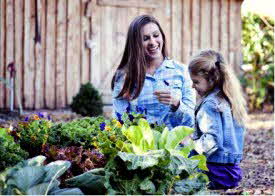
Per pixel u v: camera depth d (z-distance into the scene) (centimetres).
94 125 457
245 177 627
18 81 1209
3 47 1200
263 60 1525
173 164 341
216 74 470
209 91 474
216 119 455
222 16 1403
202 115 456
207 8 1387
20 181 315
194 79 478
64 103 1254
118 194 333
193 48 1373
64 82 1254
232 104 467
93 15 1266
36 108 1224
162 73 495
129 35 491
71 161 378
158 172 340
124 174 338
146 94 488
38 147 428
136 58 485
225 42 1410
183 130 373
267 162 737
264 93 1470
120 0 1289
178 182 347
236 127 472
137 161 331
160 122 482
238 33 1423
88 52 1273
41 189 318
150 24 487
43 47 1234
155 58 499
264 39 1541
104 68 1288
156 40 488
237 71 1428
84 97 1095
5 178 323
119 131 425
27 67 1219
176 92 490
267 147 869
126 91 491
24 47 1217
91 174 352
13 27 1209
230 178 468
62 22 1247
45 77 1235
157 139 376
